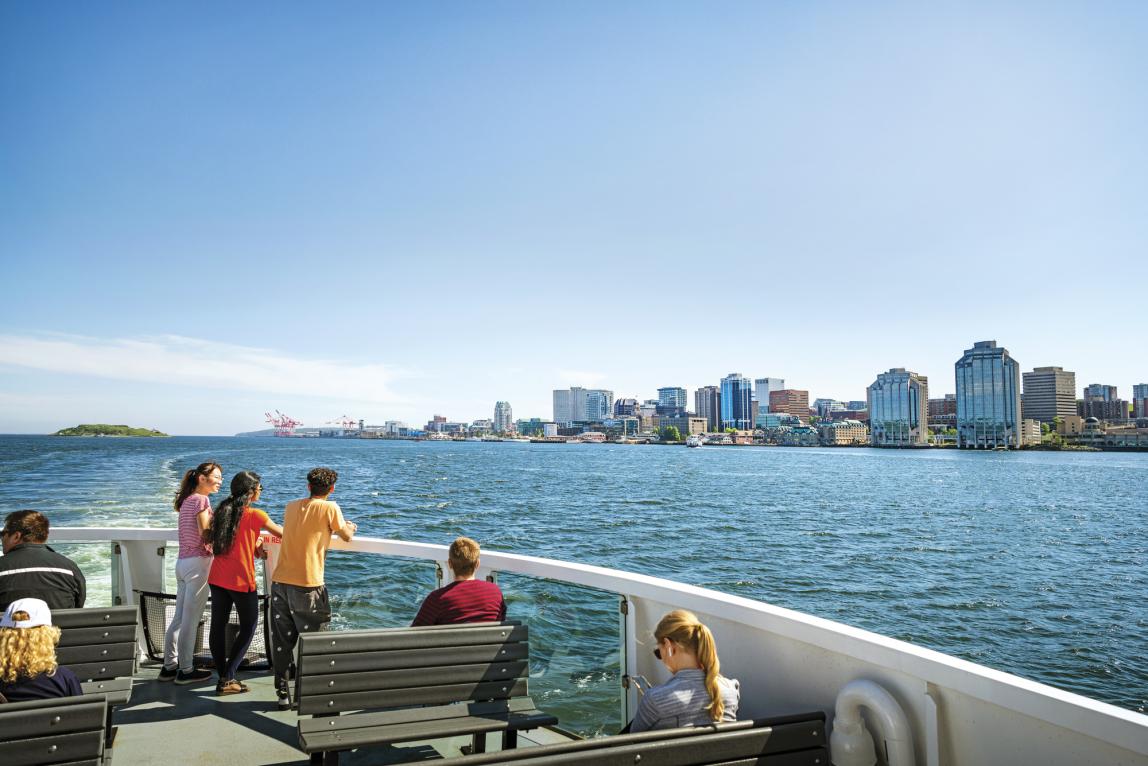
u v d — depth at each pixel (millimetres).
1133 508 56781
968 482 90312
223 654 4820
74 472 63094
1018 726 2408
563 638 4051
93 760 2375
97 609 3748
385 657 3182
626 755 2209
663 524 39250
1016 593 23672
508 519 39625
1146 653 17266
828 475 100375
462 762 2049
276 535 4953
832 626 3016
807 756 2504
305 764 3729
